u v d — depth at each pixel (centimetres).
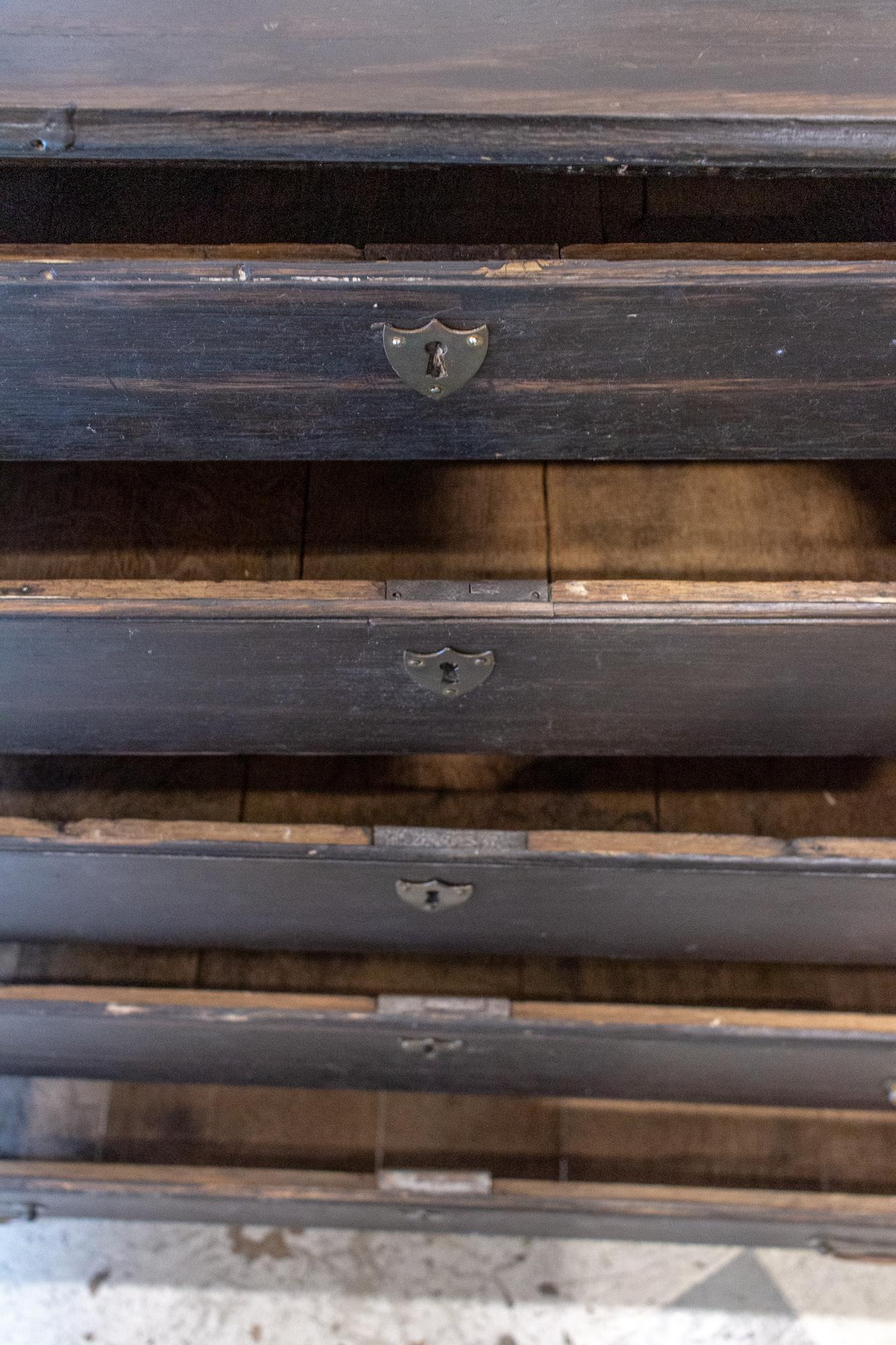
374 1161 122
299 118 58
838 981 108
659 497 91
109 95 59
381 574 88
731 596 74
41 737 90
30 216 79
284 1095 125
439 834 88
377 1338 129
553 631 76
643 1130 123
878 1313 130
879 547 88
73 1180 117
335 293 62
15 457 77
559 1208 115
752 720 86
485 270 62
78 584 76
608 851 87
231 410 71
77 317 65
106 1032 105
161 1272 133
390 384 69
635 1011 100
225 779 99
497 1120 124
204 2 63
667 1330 129
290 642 77
